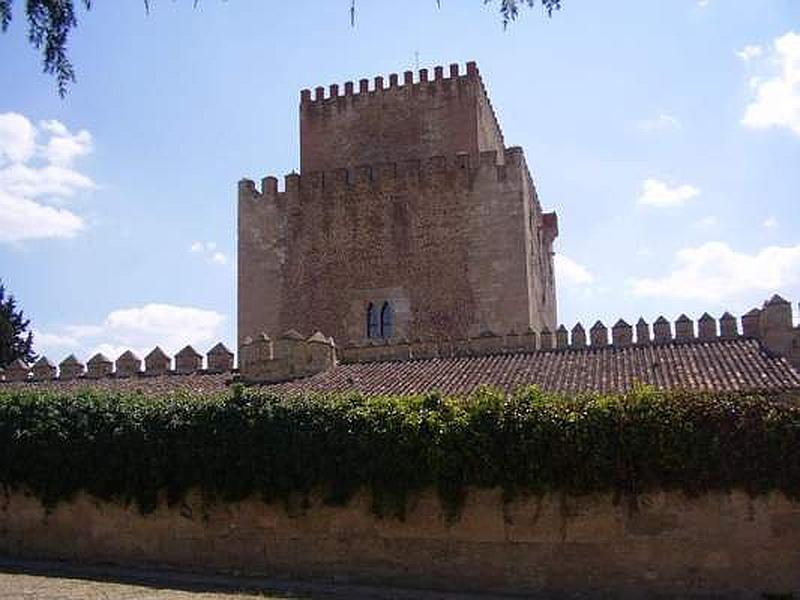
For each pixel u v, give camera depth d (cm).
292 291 4478
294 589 2222
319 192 4522
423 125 4678
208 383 3494
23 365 4041
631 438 2141
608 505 2166
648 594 2111
